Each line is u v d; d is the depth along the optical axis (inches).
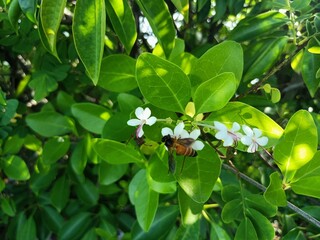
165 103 4.7
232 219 5.8
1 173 8.1
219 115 4.8
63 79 8.1
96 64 3.8
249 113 4.7
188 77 5.0
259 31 6.4
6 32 7.7
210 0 8.1
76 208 9.0
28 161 9.7
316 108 8.9
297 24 6.9
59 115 7.5
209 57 5.0
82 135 7.6
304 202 8.1
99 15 3.7
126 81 5.8
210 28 9.2
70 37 8.3
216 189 5.9
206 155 4.6
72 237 8.4
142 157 5.5
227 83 4.5
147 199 5.8
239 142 4.7
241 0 7.5
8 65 9.6
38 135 8.9
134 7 8.5
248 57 6.5
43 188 8.8
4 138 7.7
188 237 6.1
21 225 8.8
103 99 8.0
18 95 8.8
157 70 4.6
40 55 8.0
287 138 4.9
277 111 7.7
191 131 4.6
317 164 5.0
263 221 5.6
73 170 8.2
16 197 9.1
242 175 5.6
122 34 4.9
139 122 4.6
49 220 8.9
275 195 4.9
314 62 6.1
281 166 5.0
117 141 5.6
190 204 5.4
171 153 4.5
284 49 7.1
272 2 6.5
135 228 7.0
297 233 6.3
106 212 8.6
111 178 6.9
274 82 7.6
